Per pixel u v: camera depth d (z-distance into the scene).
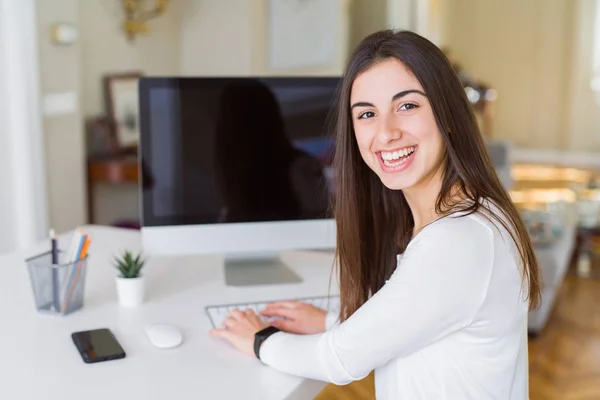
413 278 0.98
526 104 8.21
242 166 1.70
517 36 8.16
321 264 1.85
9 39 3.28
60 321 1.41
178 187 1.67
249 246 1.72
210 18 4.89
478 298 0.96
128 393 1.10
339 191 1.24
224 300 1.55
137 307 1.50
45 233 3.54
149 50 4.70
